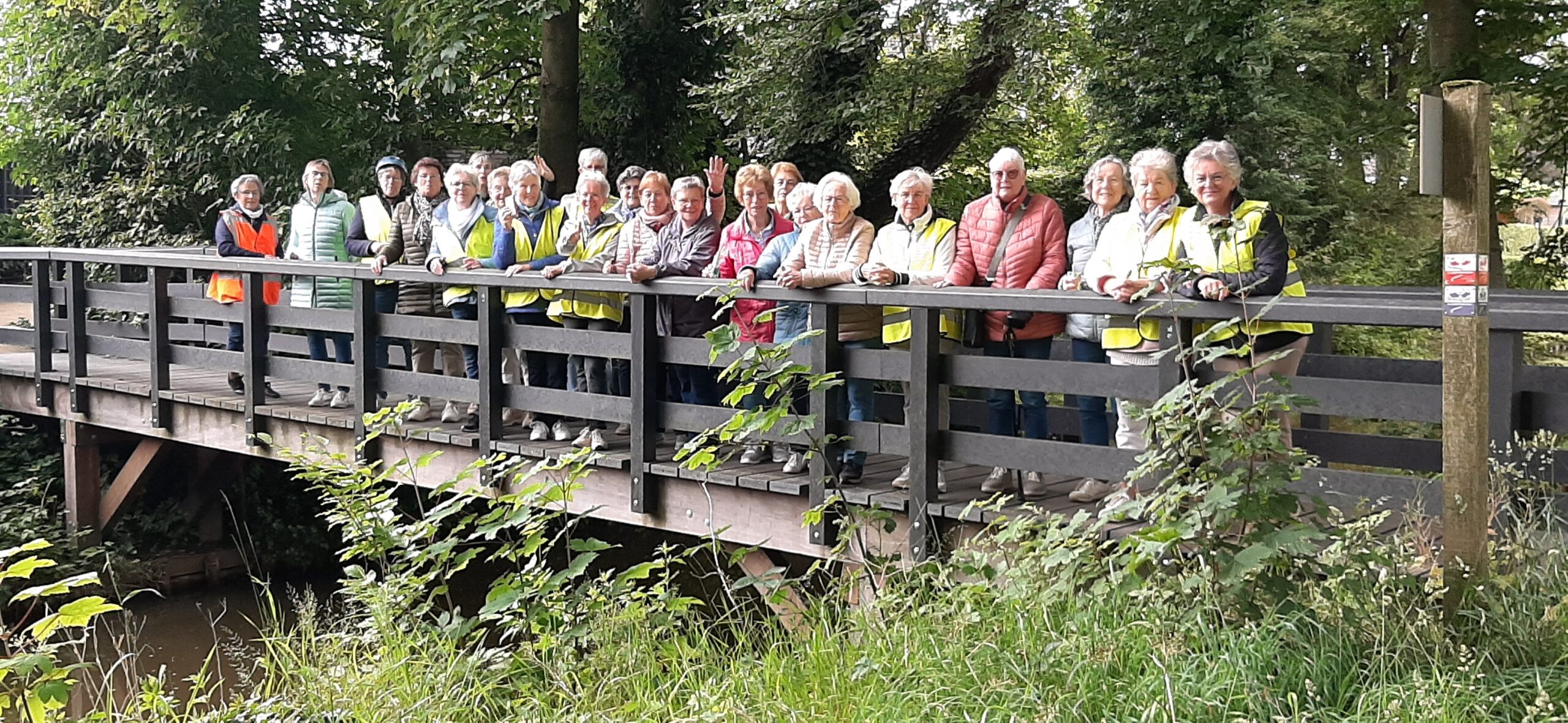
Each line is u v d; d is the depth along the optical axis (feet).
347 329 22.89
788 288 16.62
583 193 20.80
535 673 13.97
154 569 29.12
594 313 20.22
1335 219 36.01
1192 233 14.06
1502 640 10.73
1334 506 13.65
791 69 36.88
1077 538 12.58
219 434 25.71
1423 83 32.55
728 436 14.78
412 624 14.90
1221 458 11.35
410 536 14.84
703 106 41.52
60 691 9.95
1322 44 33.94
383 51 44.09
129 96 41.50
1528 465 13.34
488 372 20.68
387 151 42.75
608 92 43.09
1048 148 44.47
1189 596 11.66
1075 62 35.99
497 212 21.21
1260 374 13.78
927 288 15.75
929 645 12.15
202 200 43.06
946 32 37.35
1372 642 10.86
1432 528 13.34
